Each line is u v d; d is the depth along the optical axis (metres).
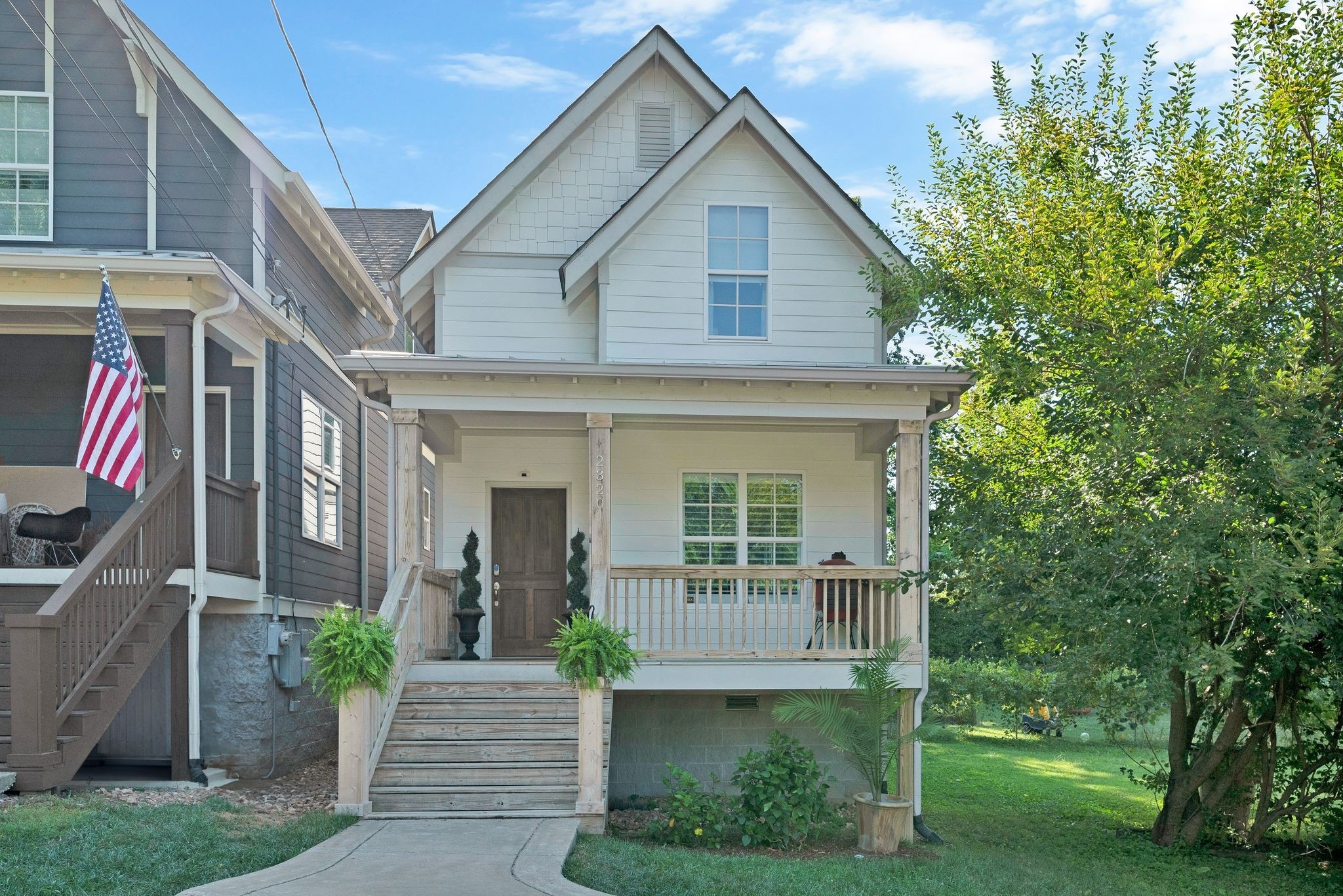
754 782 11.00
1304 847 13.10
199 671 12.23
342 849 8.38
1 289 11.39
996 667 14.48
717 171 14.22
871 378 12.66
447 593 14.44
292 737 13.92
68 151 13.31
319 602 15.90
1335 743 12.71
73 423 13.84
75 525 11.52
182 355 11.47
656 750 13.77
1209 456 11.00
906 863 10.16
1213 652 9.91
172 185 13.37
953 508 13.20
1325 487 10.74
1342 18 11.37
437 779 10.45
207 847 8.07
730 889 8.17
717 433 15.05
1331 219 11.27
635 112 15.31
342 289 17.95
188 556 11.43
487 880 7.32
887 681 11.21
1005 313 12.49
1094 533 11.27
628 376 12.53
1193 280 12.61
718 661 12.38
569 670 10.16
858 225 13.95
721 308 14.07
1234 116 11.98
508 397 12.73
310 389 15.84
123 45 13.40
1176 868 11.56
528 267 14.82
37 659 9.39
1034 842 12.56
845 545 15.01
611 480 14.26
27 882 6.70
